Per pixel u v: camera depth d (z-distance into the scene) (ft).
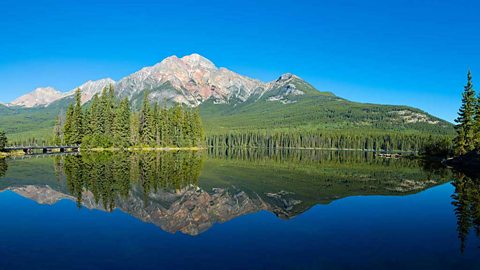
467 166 251.60
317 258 54.39
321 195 118.21
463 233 70.85
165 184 133.49
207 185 136.87
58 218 76.95
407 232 71.15
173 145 463.42
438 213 90.63
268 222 78.28
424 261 54.03
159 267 49.26
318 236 67.21
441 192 129.08
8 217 77.41
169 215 82.69
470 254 57.67
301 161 305.94
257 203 101.60
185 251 56.65
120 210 85.87
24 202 93.56
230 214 86.28
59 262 50.49
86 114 391.45
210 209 91.61
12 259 51.44
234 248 58.75
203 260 52.49
